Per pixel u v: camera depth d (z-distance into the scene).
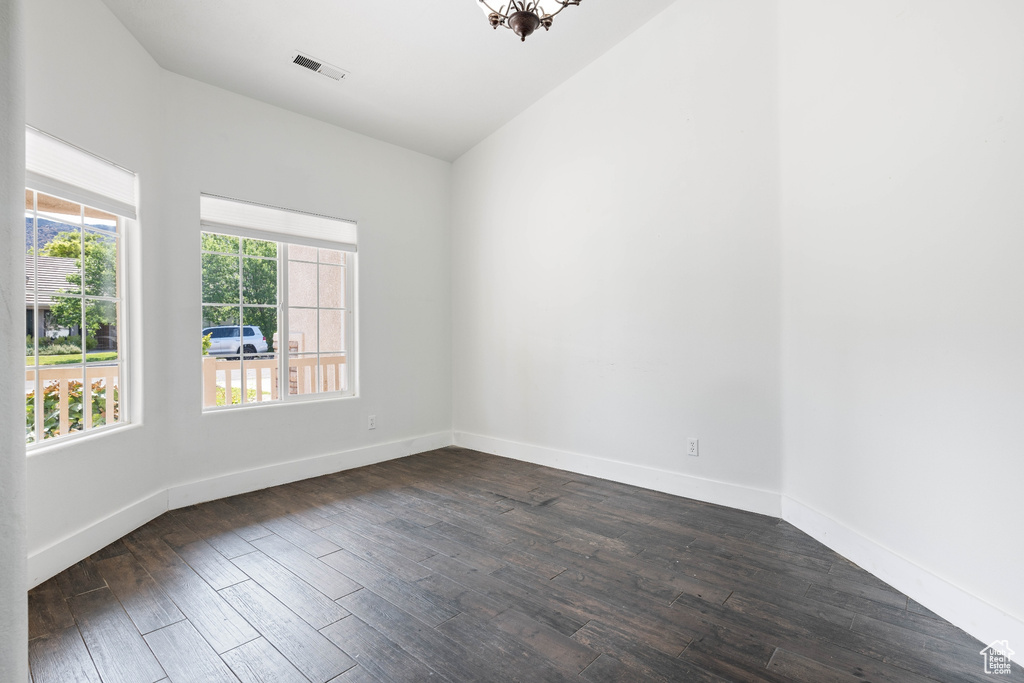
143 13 2.85
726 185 3.26
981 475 1.81
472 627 1.92
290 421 3.95
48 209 2.52
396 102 4.11
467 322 5.14
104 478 2.72
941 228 1.98
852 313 2.47
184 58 3.25
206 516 3.16
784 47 2.95
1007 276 1.72
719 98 3.29
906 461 2.14
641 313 3.72
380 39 3.41
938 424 1.98
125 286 3.02
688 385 3.47
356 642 1.83
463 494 3.61
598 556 2.56
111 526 2.75
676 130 3.51
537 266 4.47
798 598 2.12
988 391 1.79
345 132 4.36
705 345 3.38
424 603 2.11
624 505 3.34
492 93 4.24
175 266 3.33
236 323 4.11
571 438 4.23
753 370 3.16
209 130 3.53
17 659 0.91
